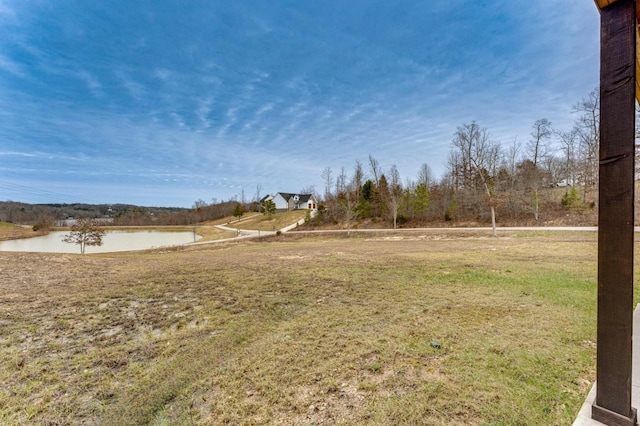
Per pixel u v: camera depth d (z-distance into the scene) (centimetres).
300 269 762
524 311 388
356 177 3647
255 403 208
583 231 1505
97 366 270
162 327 370
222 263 909
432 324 351
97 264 882
